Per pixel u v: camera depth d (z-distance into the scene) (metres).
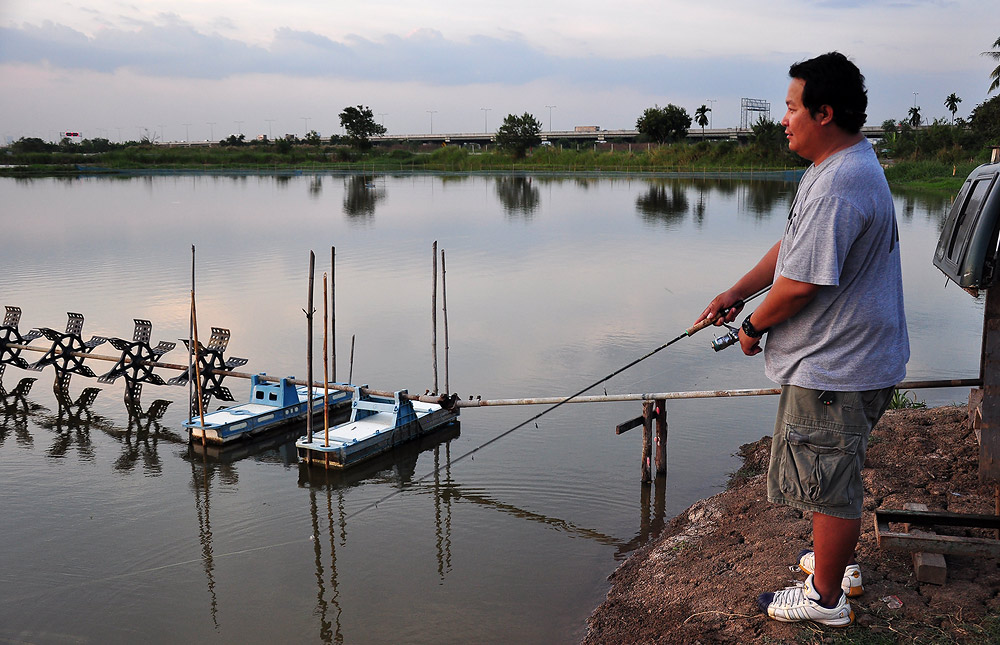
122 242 23.16
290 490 7.48
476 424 8.91
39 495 7.39
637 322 13.13
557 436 8.39
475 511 6.84
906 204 34.91
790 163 72.50
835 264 2.84
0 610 5.37
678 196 42.62
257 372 10.47
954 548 3.68
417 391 9.69
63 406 10.07
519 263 19.50
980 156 52.22
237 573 5.86
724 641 3.73
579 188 50.31
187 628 5.12
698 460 7.55
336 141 131.25
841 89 2.88
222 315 13.62
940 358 10.62
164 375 10.88
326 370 7.85
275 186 52.56
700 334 12.22
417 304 14.60
